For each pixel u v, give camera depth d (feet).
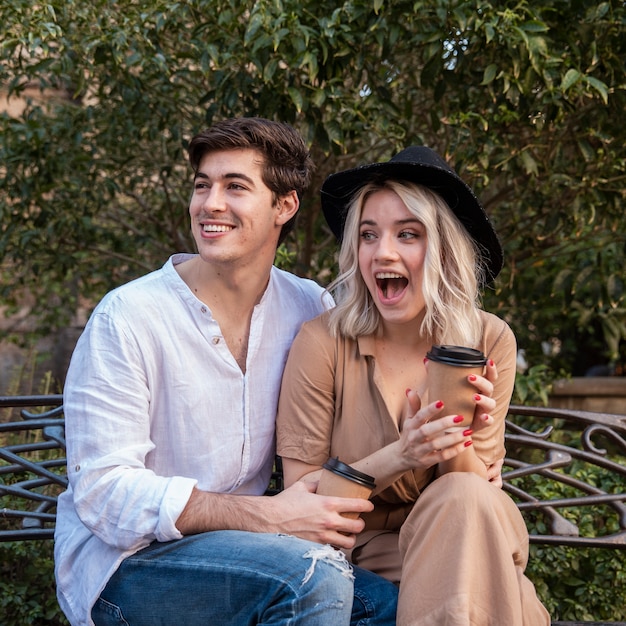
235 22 10.34
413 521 6.36
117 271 14.84
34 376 16.17
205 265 6.98
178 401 6.76
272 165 6.91
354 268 7.22
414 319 7.19
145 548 6.47
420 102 12.30
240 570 6.07
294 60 9.82
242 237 6.81
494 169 11.28
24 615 8.41
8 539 7.72
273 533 6.36
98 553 6.50
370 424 7.08
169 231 13.88
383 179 7.04
